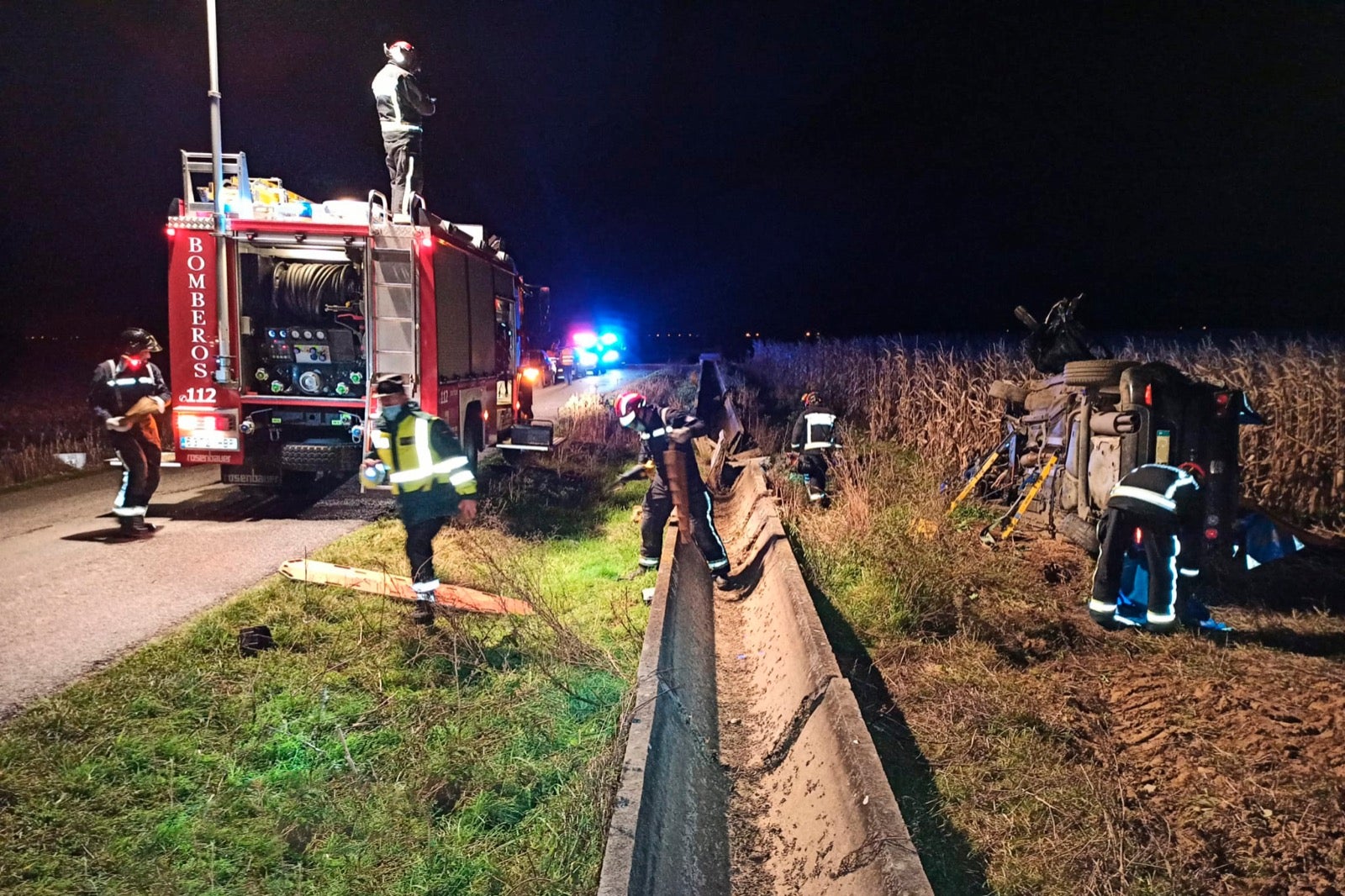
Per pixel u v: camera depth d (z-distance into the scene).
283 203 9.48
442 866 3.27
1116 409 6.94
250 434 9.23
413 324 8.88
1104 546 5.73
